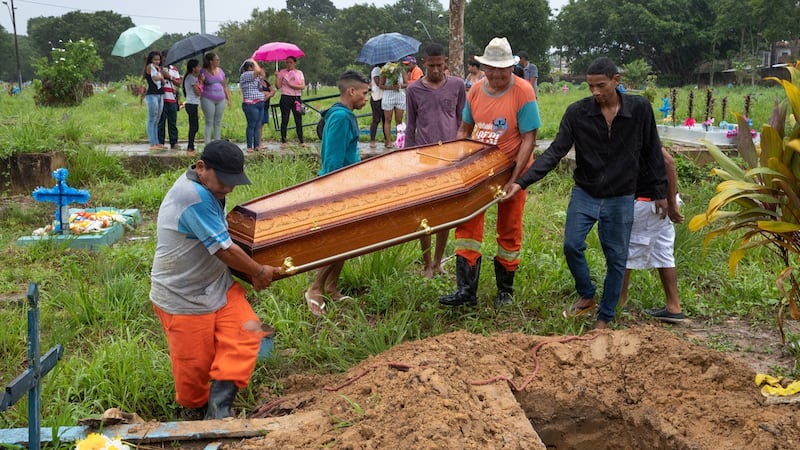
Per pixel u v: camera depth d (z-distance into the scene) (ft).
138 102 97.60
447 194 16.08
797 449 11.71
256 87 40.52
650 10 241.35
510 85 18.56
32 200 33.71
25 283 22.03
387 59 41.29
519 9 200.23
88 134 49.19
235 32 199.11
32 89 156.04
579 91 146.20
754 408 12.98
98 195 34.09
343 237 14.83
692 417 12.94
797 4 185.57
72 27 343.46
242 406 14.44
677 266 22.74
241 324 13.56
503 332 17.11
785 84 14.14
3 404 9.87
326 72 271.69
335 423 12.25
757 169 14.46
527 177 17.67
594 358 14.78
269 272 13.58
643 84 131.54
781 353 17.06
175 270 13.05
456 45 49.06
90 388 14.58
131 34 59.00
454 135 21.90
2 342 16.96
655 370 14.16
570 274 21.40
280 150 40.73
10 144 35.37
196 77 39.22
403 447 11.05
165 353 16.47
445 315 19.15
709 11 239.09
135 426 12.34
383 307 19.34
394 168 16.89
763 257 23.76
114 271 21.66
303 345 16.65
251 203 15.06
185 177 12.86
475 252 18.74
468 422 11.60
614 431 13.79
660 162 17.49
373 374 13.84
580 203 17.57
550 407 13.82
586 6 259.60
